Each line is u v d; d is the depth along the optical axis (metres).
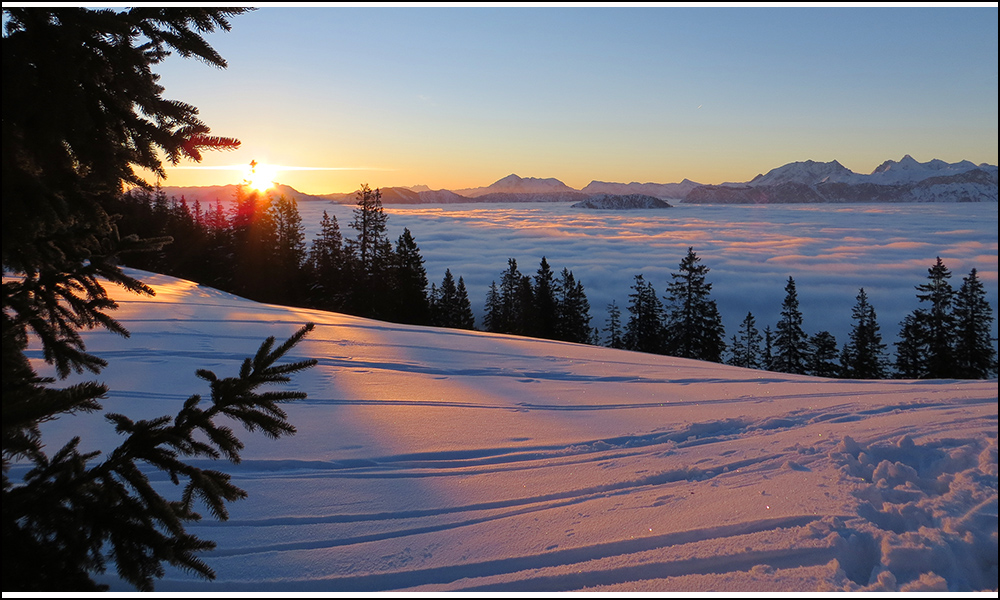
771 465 5.54
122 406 7.22
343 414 7.70
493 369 11.83
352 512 4.69
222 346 11.38
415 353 12.91
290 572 3.76
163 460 2.57
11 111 2.14
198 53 2.37
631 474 5.57
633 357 14.85
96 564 2.48
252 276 48.59
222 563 3.84
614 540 4.11
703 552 3.89
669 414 8.43
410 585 3.66
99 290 2.77
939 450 5.29
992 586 3.57
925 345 48.03
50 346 2.59
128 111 2.44
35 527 2.36
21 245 2.30
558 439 6.98
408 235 47.78
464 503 4.91
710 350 52.31
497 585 3.63
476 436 6.98
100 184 2.52
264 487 5.14
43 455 2.48
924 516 4.20
